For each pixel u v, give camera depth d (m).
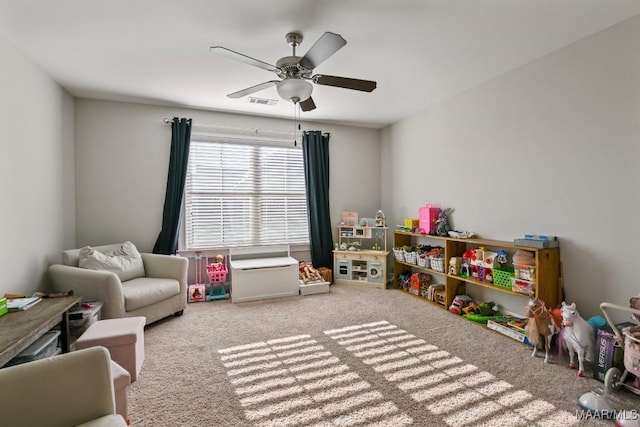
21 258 2.38
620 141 2.13
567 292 2.45
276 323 2.96
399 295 3.89
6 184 2.20
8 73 2.23
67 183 3.22
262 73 2.84
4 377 1.00
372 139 4.87
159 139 3.75
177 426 1.57
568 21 2.08
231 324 2.93
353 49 2.44
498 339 2.58
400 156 4.46
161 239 3.68
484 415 1.64
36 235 2.60
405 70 2.83
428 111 3.89
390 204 4.71
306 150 4.41
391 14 1.98
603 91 2.21
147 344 2.50
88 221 3.47
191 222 3.96
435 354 2.33
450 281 3.35
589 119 2.29
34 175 2.58
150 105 3.71
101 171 3.52
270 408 1.71
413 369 2.11
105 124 3.53
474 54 2.53
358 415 1.65
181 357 2.28
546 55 2.56
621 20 2.08
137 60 2.58
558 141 2.49
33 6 1.86
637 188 2.05
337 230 4.69
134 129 3.64
